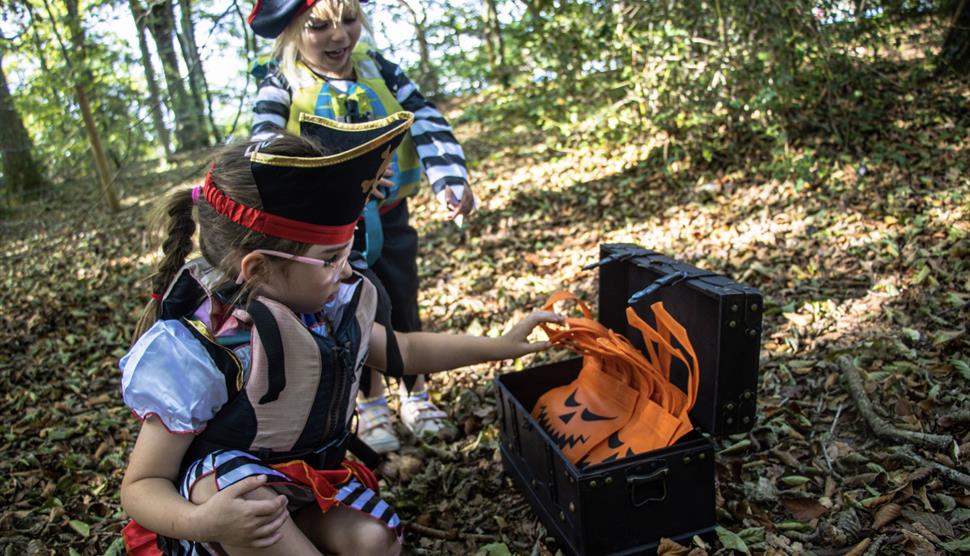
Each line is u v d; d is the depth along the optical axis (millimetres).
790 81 4781
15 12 5395
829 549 1902
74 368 3883
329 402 1671
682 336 1755
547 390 2451
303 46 2398
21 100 7535
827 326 3068
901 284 3271
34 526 2430
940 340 2740
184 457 1562
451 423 2809
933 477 2088
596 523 1821
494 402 2943
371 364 1973
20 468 2846
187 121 10016
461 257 4816
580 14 5652
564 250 4621
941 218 3801
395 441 2680
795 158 4652
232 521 1379
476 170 6652
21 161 8375
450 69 9570
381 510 1695
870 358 2738
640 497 1860
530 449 2143
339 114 2377
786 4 4605
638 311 2248
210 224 1557
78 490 2631
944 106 5055
